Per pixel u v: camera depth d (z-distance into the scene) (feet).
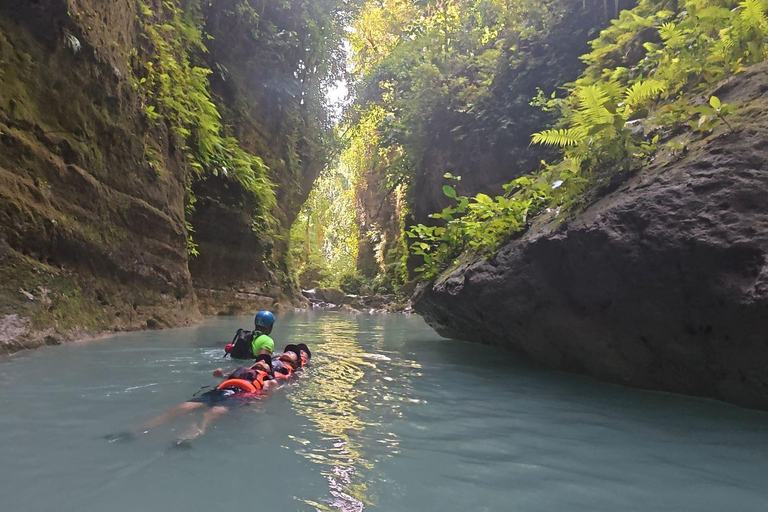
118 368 12.59
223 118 43.42
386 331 27.66
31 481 5.47
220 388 10.09
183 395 9.93
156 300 23.75
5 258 14.62
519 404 10.13
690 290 10.06
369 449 7.04
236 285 40.42
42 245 16.28
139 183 22.74
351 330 27.73
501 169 46.68
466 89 49.62
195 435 7.36
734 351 9.50
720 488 5.87
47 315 15.80
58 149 17.48
